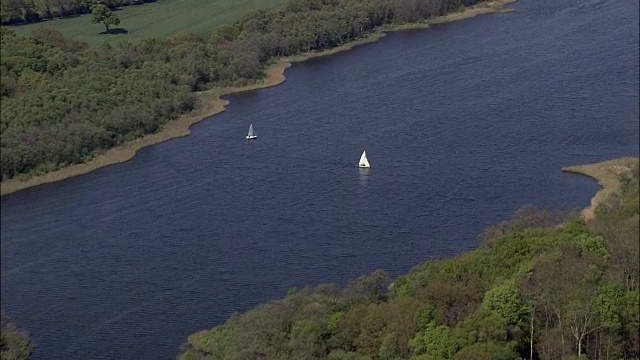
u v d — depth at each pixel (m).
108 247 169.62
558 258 126.50
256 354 124.12
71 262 163.25
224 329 136.88
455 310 122.50
